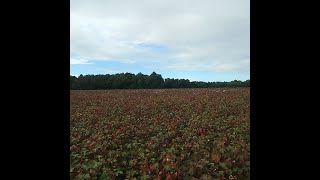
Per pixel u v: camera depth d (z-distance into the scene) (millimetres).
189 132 9359
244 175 5551
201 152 6836
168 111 15086
